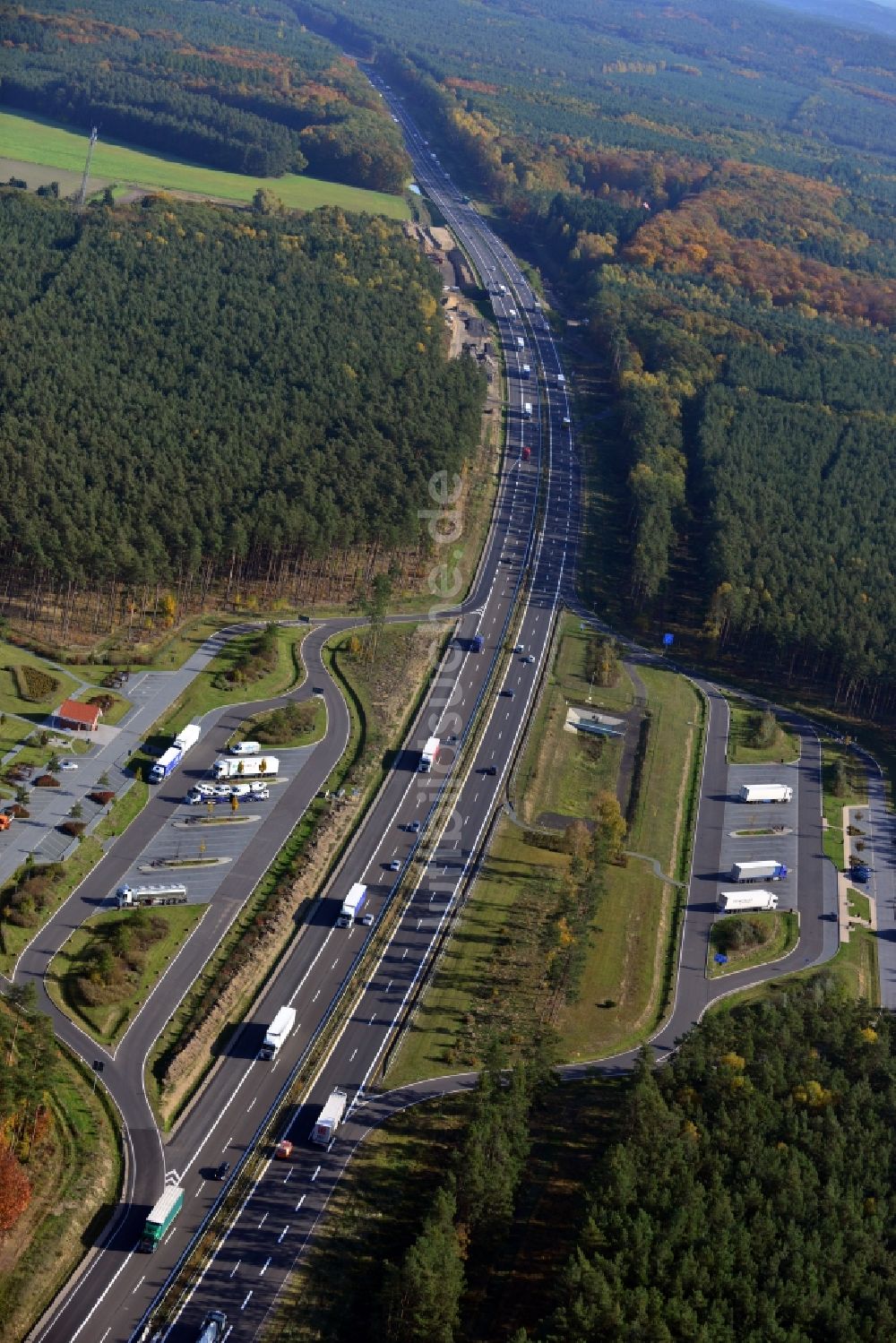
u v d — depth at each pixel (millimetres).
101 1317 187875
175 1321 188500
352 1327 192125
